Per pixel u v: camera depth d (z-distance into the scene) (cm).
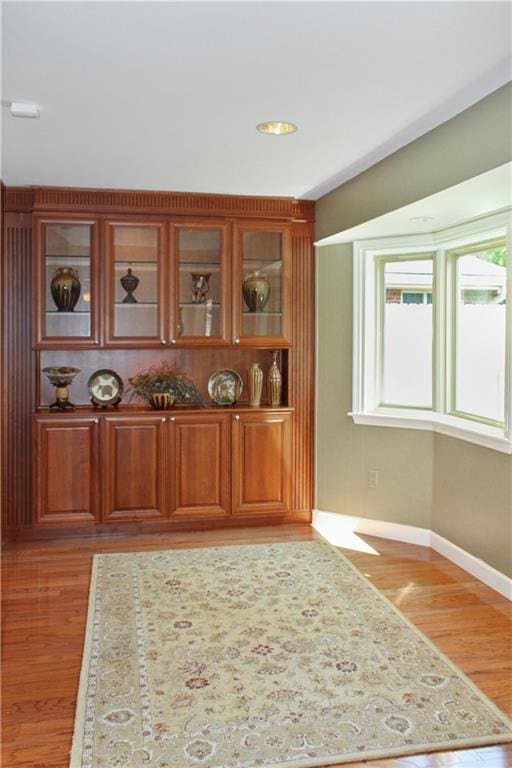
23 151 362
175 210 466
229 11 208
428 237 443
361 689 265
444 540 429
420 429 448
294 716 246
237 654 293
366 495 476
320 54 239
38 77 260
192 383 512
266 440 489
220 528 487
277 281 488
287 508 496
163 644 302
